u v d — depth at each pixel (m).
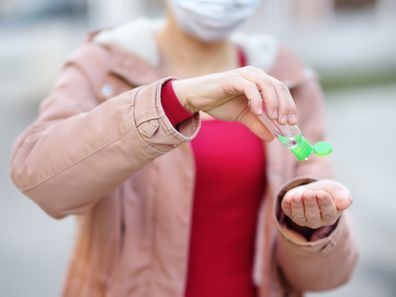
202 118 1.61
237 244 1.65
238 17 1.59
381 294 3.60
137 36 1.62
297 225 1.42
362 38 11.33
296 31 10.96
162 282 1.54
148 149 1.27
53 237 4.64
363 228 4.55
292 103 1.22
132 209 1.55
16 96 9.92
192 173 1.54
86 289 1.58
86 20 12.14
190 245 1.62
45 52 10.48
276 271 1.67
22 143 1.44
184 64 1.70
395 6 11.34
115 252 1.54
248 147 1.61
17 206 5.34
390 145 7.26
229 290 1.65
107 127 1.29
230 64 1.74
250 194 1.63
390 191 5.56
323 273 1.53
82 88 1.56
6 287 3.84
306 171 1.66
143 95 1.27
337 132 7.97
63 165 1.33
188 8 1.57
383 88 10.34
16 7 12.78
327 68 11.19
